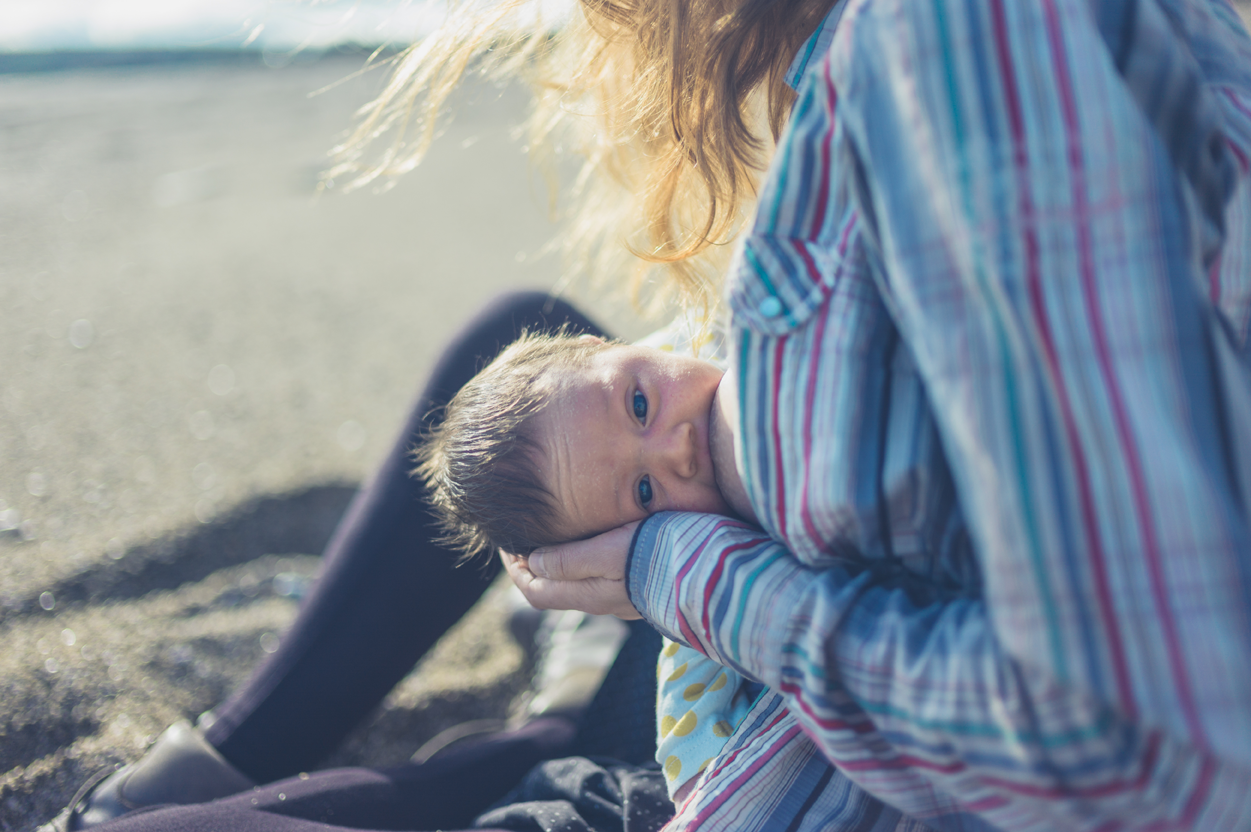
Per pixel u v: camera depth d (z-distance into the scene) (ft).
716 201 3.61
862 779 2.29
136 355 9.51
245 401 8.45
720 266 4.09
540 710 4.46
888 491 2.12
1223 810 1.78
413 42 4.29
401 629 4.21
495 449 3.43
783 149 2.30
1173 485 1.68
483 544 3.78
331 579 4.17
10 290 11.61
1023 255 1.77
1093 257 1.77
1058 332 1.76
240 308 11.03
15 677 4.51
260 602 5.91
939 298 1.86
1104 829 1.89
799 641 2.29
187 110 25.75
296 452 7.48
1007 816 2.02
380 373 9.12
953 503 2.11
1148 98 1.98
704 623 2.51
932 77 1.89
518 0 3.85
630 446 3.25
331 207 15.99
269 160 19.40
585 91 4.25
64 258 13.12
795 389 2.24
